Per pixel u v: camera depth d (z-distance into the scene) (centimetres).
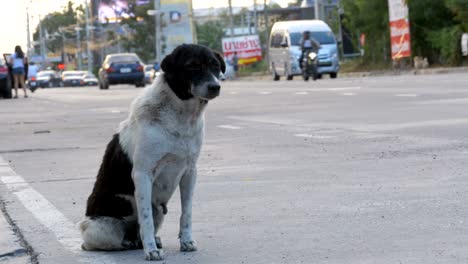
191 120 718
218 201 991
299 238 771
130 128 727
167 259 723
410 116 1925
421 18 5362
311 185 1070
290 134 1720
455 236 736
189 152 722
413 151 1334
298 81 5016
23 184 1216
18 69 4694
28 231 870
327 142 1538
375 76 5031
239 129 1908
